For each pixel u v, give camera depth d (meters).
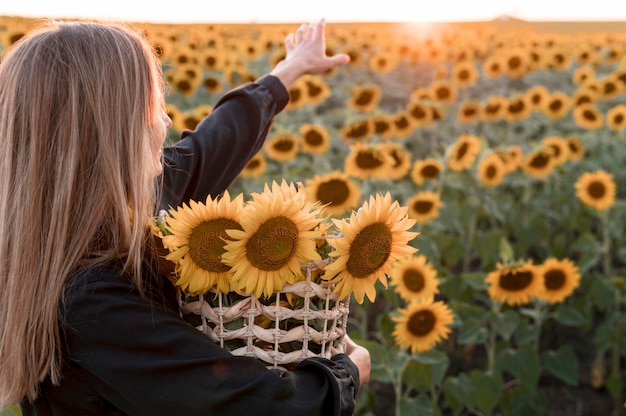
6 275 1.22
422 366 3.13
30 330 1.20
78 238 1.20
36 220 1.20
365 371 1.43
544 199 5.48
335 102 8.98
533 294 3.30
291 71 2.09
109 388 1.19
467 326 3.59
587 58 9.53
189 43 8.71
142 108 1.25
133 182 1.23
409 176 6.10
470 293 4.23
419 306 2.80
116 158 1.22
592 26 35.41
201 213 1.22
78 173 1.21
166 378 1.17
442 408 4.06
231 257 1.21
